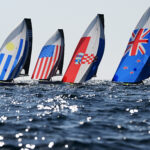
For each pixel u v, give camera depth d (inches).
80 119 1578.5
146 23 4522.6
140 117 1615.4
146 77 4566.9
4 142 1087.6
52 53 6053.2
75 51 4707.2
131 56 4554.6
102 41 4586.6
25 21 5182.1
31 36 5270.7
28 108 2128.4
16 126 1395.2
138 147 993.5
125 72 4579.2
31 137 1160.2
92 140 1087.6
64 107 2148.1
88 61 4606.3
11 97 3115.2
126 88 4429.1
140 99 2620.6
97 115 1720.0
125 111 1870.1
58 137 1147.9
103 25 4603.8
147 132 1219.2
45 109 2049.7
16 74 5128.0
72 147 1005.2
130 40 4559.5
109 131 1253.1
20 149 999.0
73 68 4704.7
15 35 5098.4
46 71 6008.9
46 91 4013.3
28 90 4264.3
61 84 5964.6
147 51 4520.2
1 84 5044.3
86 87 4854.8
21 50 5128.0
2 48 5044.3
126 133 1208.2
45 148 1002.7
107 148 983.6
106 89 4301.2
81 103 2410.2
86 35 4640.8
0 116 1738.4
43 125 1411.2
